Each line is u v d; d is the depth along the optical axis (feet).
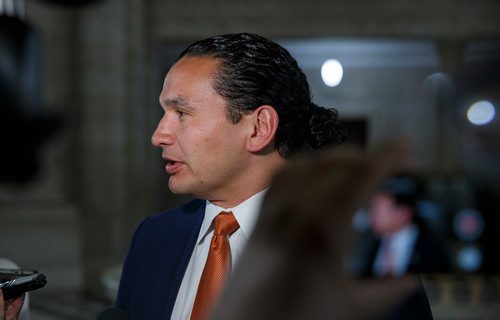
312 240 0.84
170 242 3.87
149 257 3.91
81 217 27.99
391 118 37.19
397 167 0.85
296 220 0.85
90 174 28.45
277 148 3.63
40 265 26.02
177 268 3.73
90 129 28.55
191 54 3.58
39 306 22.82
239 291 0.85
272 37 32.32
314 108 3.85
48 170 27.02
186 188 3.58
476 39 31.24
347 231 0.84
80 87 28.50
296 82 3.63
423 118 36.83
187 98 3.45
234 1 32.22
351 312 0.83
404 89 37.09
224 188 3.58
